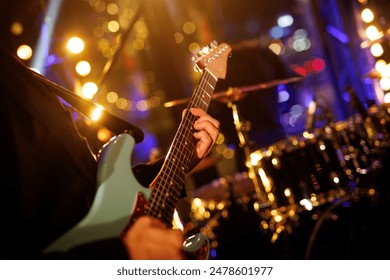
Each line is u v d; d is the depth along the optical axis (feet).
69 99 9.64
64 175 8.35
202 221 21.89
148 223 8.22
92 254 7.87
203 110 10.74
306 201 19.13
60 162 8.36
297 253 19.22
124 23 33.58
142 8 19.29
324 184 19.12
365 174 18.58
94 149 11.59
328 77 30.32
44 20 21.68
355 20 25.88
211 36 34.09
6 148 7.88
